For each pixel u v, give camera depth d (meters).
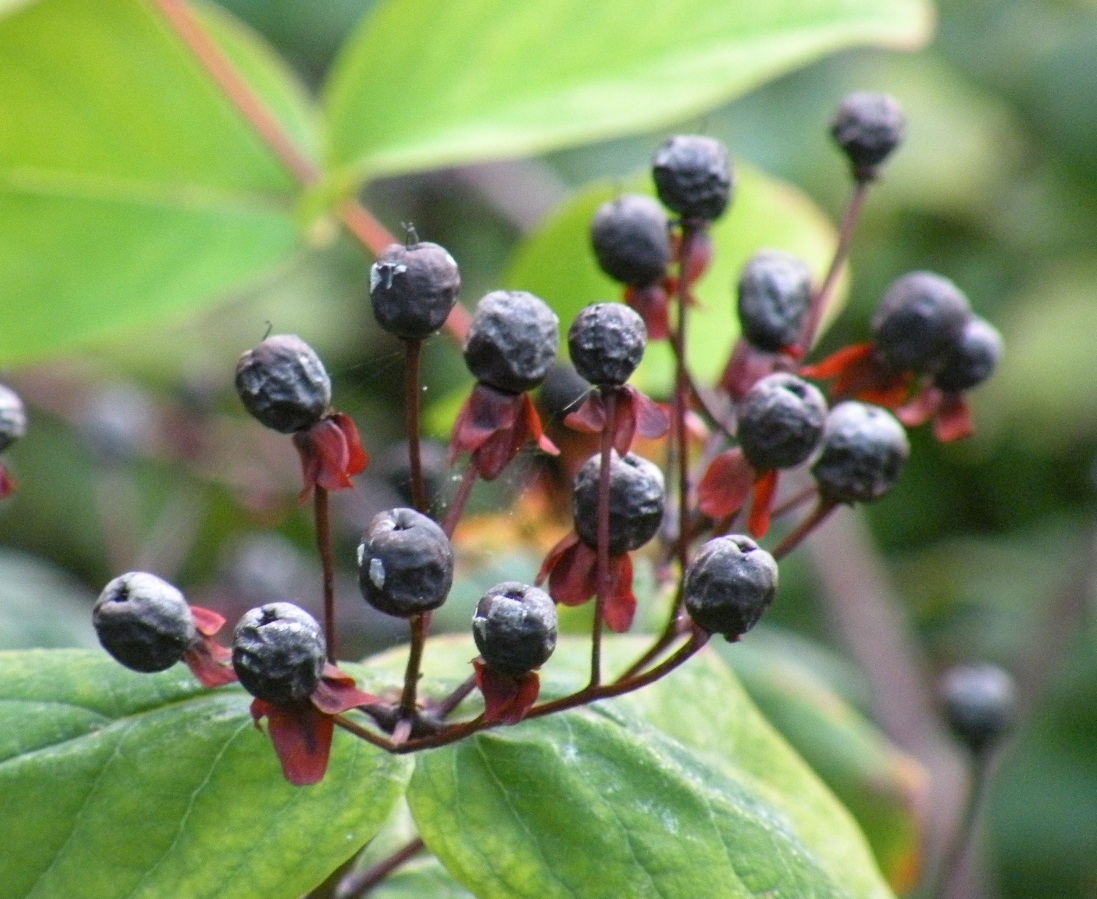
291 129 0.50
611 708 0.39
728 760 0.41
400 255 0.37
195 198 0.49
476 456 0.38
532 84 0.48
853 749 0.49
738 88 0.47
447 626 0.51
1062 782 0.89
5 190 0.49
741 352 0.42
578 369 0.38
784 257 0.42
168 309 0.49
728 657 0.50
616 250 0.42
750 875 0.38
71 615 0.57
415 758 0.38
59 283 0.49
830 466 0.40
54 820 0.38
